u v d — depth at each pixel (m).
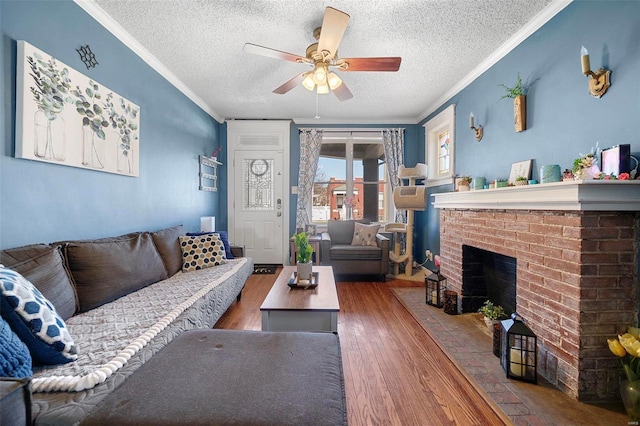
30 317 1.06
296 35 2.43
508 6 2.05
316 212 5.20
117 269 1.91
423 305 3.06
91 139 2.05
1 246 1.50
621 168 1.52
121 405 0.89
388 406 1.53
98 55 2.15
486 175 2.92
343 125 4.95
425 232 4.56
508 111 2.58
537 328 1.84
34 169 1.67
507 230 2.14
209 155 4.47
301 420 0.85
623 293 1.54
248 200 5.03
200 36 2.46
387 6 2.05
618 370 1.55
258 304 3.07
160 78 3.03
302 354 1.21
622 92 1.60
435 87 3.51
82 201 2.02
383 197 5.18
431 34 2.39
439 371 1.85
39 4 1.69
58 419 0.87
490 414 1.47
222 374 1.05
